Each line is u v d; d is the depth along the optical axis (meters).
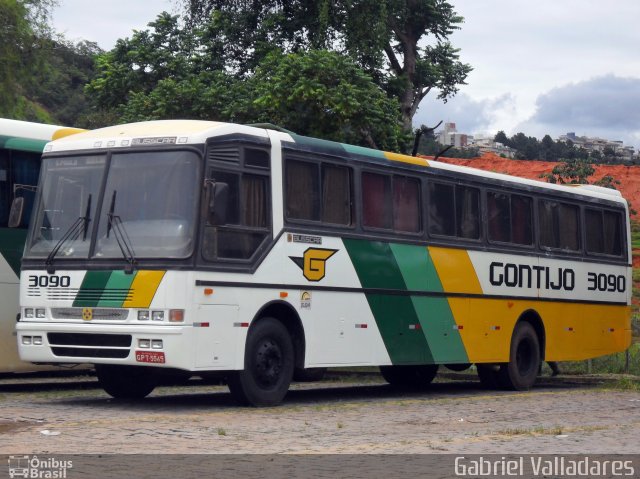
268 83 30.45
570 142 183.38
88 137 15.16
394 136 30.98
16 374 21.48
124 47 34.81
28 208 17.73
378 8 35.31
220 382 21.22
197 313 13.93
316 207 16.12
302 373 19.84
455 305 18.95
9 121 17.69
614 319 23.72
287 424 12.85
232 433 11.78
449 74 39.19
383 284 17.31
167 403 15.70
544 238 21.58
